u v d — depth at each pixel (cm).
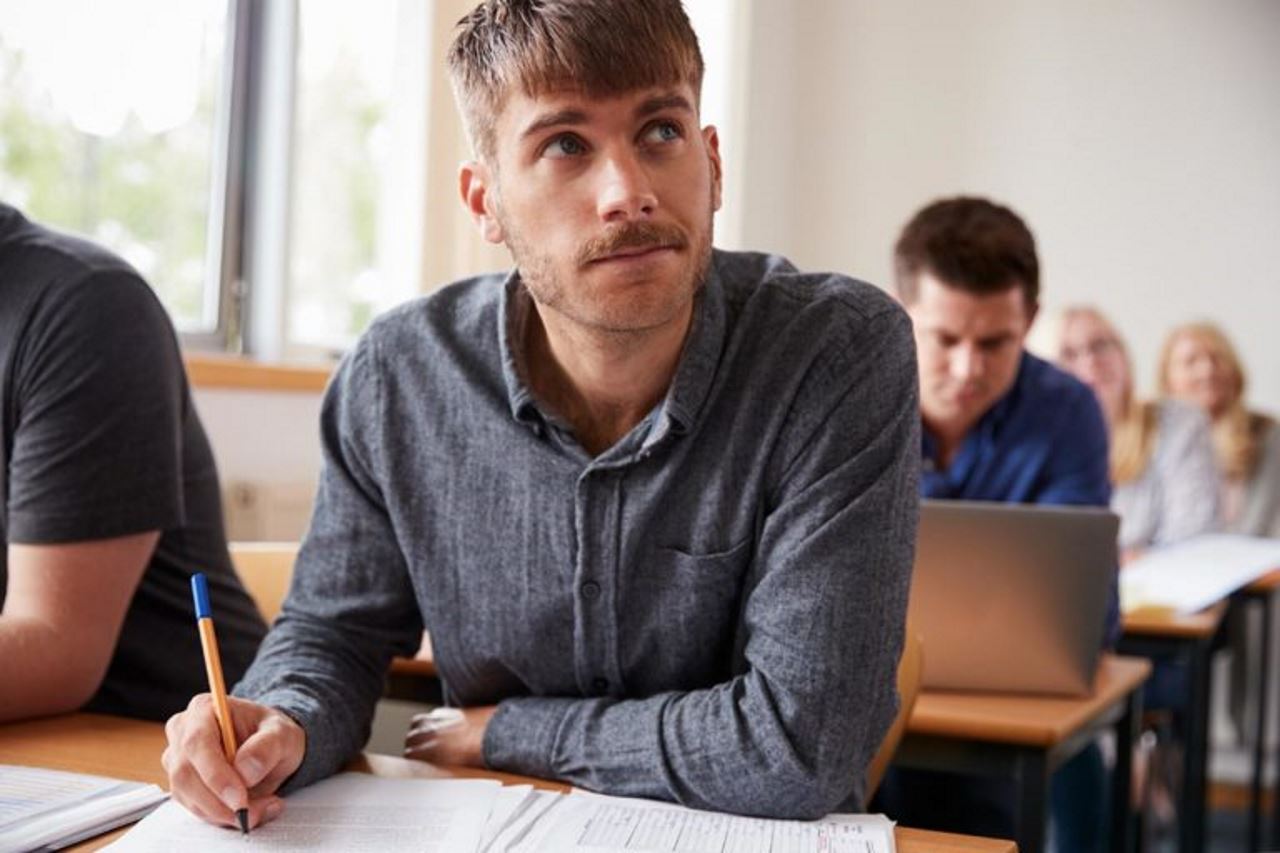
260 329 322
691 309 127
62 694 141
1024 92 479
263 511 294
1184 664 286
